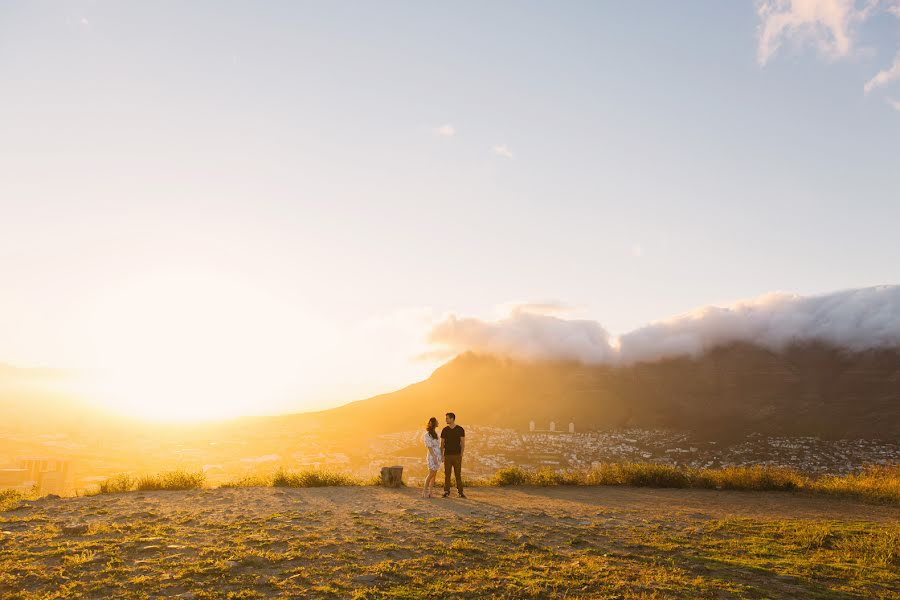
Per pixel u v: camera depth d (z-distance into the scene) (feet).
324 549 24.81
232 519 30.99
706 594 19.95
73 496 40.32
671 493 50.37
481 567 22.80
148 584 19.40
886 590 20.92
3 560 21.67
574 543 27.40
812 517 37.40
